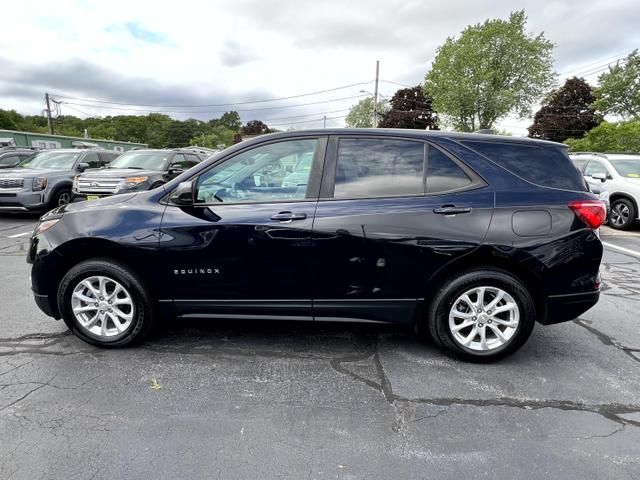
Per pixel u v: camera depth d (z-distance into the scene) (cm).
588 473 203
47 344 333
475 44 3744
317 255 298
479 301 305
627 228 967
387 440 226
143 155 1044
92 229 310
